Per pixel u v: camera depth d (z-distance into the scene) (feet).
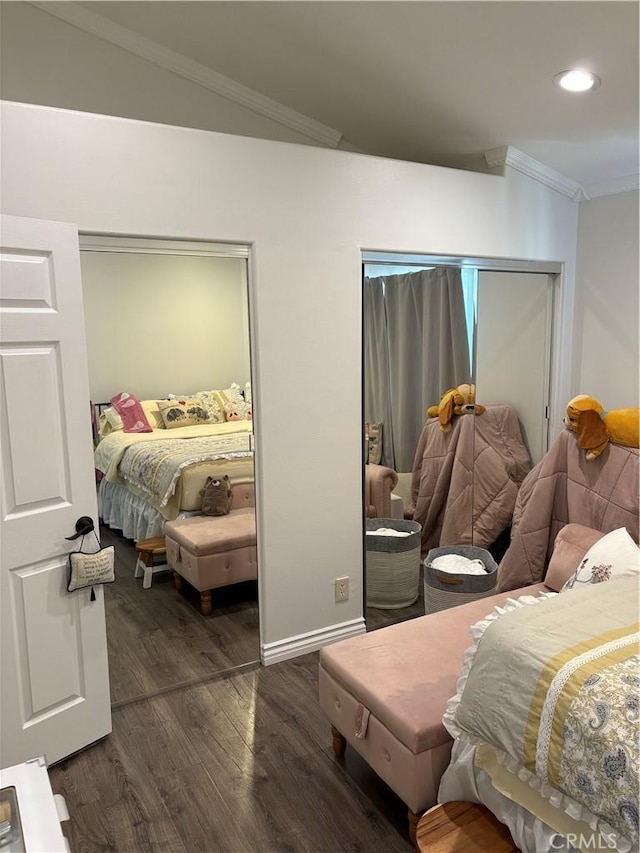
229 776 7.22
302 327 9.09
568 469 10.19
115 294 7.97
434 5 7.00
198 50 9.14
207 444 8.91
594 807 4.41
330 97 9.86
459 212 10.41
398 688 6.57
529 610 5.77
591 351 12.26
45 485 6.97
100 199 7.46
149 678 8.98
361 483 10.01
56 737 7.31
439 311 10.64
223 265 8.59
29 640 6.97
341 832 6.43
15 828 3.73
